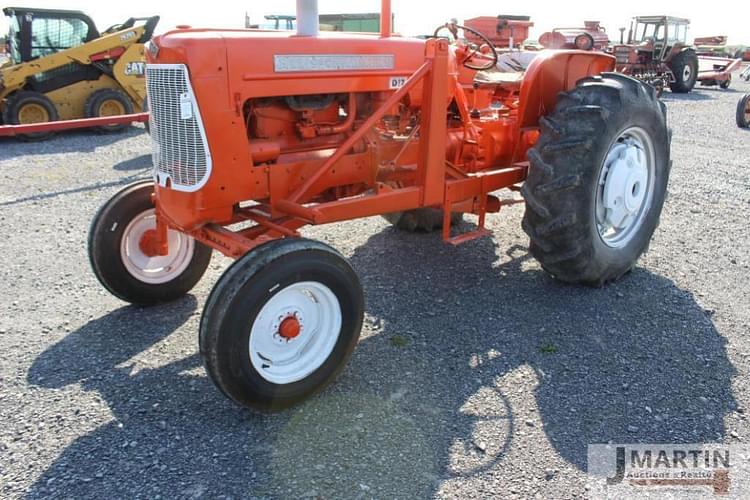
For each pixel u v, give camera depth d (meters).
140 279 3.71
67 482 2.35
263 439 2.62
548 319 3.64
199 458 2.50
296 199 3.13
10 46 10.91
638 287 4.07
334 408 2.83
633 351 3.30
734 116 12.76
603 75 3.94
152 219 3.76
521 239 5.00
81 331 3.52
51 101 10.06
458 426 2.69
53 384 2.99
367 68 3.33
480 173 3.95
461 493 2.31
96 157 8.42
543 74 4.18
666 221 5.37
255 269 2.56
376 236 5.07
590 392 2.94
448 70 3.48
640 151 4.02
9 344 3.35
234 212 3.24
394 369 3.14
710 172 7.23
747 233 5.08
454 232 5.16
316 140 3.36
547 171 3.57
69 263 4.50
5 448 2.54
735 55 31.75
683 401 2.88
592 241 3.72
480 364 3.17
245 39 2.89
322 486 2.34
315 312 2.88
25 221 5.44
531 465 2.46
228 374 2.57
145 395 2.92
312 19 3.14
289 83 3.04
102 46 10.50
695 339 3.43
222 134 2.88
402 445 2.57
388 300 3.89
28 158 8.30
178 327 3.58
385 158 3.69
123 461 2.47
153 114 3.04
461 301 3.88
